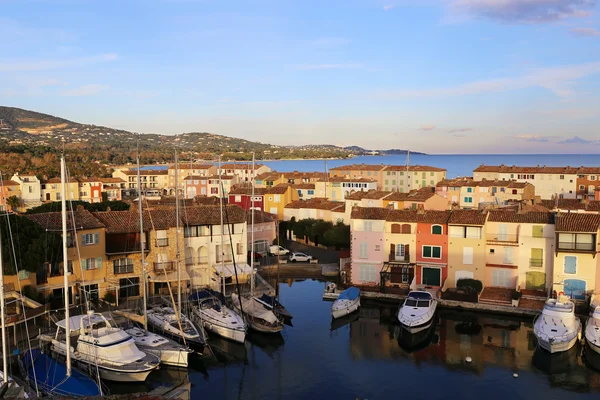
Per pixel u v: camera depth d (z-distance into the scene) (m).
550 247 63.19
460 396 40.81
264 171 196.50
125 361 40.38
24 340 45.16
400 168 162.00
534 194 132.62
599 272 59.88
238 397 40.44
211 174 185.88
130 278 61.69
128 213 64.88
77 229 57.41
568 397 40.62
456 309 61.25
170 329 48.91
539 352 49.59
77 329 43.12
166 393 39.53
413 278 68.25
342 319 59.53
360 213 71.44
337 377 44.22
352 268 71.31
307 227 101.00
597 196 117.50
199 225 68.75
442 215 68.94
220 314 53.09
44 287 54.56
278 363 47.19
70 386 35.81
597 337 47.72
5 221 49.94
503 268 65.31
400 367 46.41
